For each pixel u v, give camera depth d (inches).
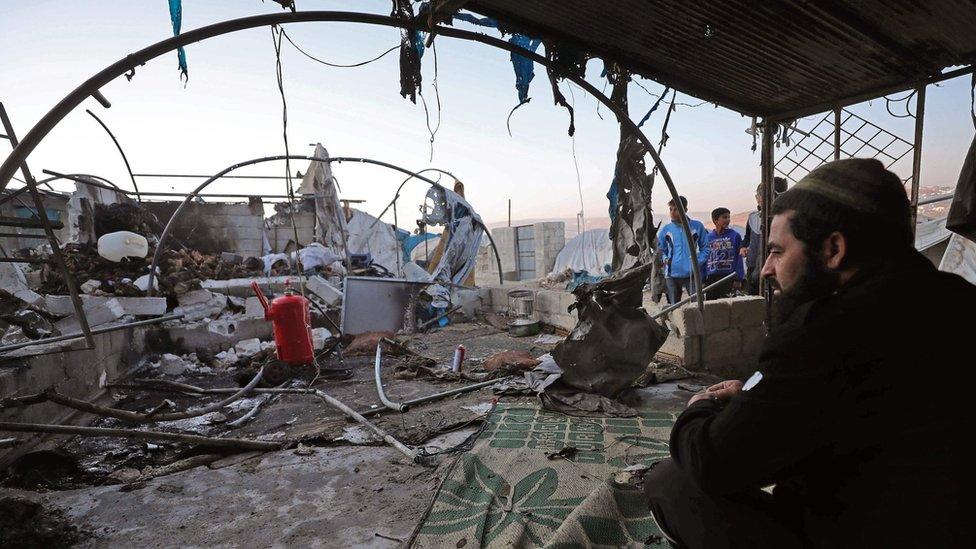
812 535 42.3
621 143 176.6
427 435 137.8
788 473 40.8
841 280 40.5
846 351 36.1
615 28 127.3
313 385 203.2
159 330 253.9
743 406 41.0
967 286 36.9
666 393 164.6
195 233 449.1
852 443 37.2
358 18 115.1
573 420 144.1
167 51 104.3
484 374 201.9
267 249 473.4
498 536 87.0
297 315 209.5
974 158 89.1
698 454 44.1
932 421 34.3
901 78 152.9
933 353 34.4
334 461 124.6
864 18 122.9
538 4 117.3
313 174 510.6
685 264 239.1
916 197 157.2
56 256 111.2
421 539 87.5
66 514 101.0
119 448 141.3
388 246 596.1
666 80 154.7
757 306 201.8
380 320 310.0
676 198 169.9
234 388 201.3
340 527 94.0
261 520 97.7
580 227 572.4
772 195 192.9
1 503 93.9
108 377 197.8
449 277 400.5
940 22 123.8
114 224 309.7
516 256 744.3
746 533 47.5
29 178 103.7
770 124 188.2
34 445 133.4
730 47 136.3
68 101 96.3
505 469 113.2
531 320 305.7
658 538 82.4
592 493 94.8
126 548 89.4
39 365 144.7
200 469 122.4
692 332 187.6
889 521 36.3
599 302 160.2
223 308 288.5
